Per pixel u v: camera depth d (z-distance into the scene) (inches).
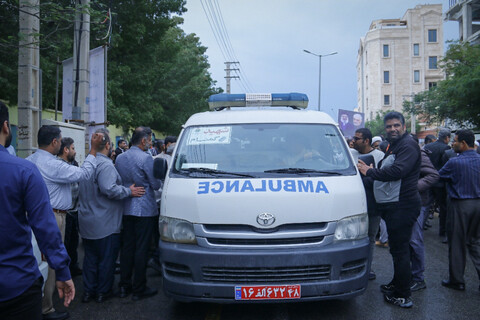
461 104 829.2
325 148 182.2
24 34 261.9
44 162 172.1
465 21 1139.3
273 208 149.1
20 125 287.3
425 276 220.5
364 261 156.8
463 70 807.7
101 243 188.1
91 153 183.9
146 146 201.5
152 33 689.6
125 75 625.9
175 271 152.0
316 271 148.3
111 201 189.3
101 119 380.5
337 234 152.1
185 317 168.4
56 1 366.0
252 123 192.5
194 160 176.6
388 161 171.9
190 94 987.9
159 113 755.4
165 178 175.3
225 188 156.4
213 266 145.6
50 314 167.3
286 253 144.4
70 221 218.4
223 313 171.2
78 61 364.5
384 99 2564.0
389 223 173.5
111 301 189.0
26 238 90.1
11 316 87.1
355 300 183.8
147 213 191.2
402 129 171.9
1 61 434.6
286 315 167.6
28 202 88.8
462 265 196.4
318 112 208.8
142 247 190.7
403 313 168.9
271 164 172.6
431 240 308.7
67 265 93.8
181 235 153.2
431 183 197.3
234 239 148.3
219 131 189.6
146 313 173.6
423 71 2518.5
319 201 152.4
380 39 2561.5
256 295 144.9
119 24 628.4
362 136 219.3
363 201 162.2
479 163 192.2
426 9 2524.6
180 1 692.7
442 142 321.4
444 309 173.3
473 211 192.1
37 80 297.0
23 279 87.6
